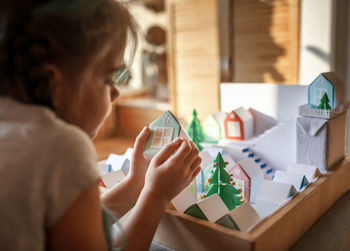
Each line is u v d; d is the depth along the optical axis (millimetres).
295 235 612
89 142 382
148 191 486
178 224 585
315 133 808
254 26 2256
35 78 351
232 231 519
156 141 638
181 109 2951
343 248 610
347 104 900
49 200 341
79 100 396
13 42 347
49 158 341
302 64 2066
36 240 337
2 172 331
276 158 968
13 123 355
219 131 1055
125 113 3719
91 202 361
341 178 832
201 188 859
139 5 3707
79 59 371
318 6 1942
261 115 1034
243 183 787
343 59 2023
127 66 490
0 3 346
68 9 356
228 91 1094
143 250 458
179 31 2793
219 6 2424
